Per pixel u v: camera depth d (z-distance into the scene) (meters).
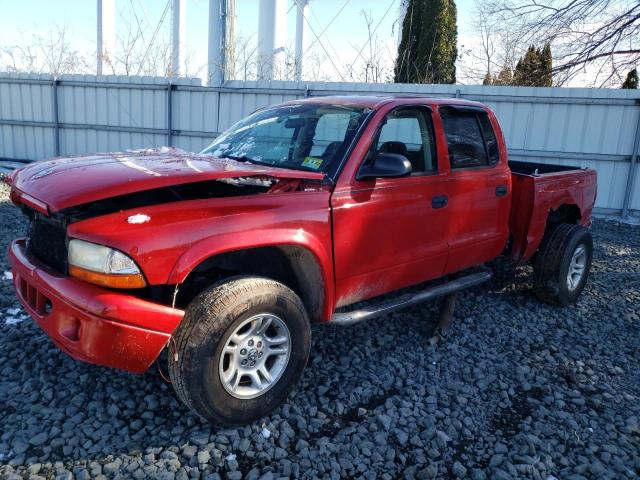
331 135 3.66
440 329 4.35
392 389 3.55
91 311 2.54
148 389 3.29
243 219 2.88
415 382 3.65
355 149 3.47
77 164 3.14
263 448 2.86
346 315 3.53
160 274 2.61
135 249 2.55
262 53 17.59
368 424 3.13
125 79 13.66
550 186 4.96
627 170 10.90
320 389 3.43
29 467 2.57
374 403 3.38
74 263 2.66
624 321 5.04
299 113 3.98
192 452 2.76
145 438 2.86
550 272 5.06
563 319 4.99
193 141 13.51
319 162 3.46
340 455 2.85
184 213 2.74
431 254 4.02
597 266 7.01
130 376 3.42
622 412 3.43
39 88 14.41
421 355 4.04
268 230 2.95
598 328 4.84
